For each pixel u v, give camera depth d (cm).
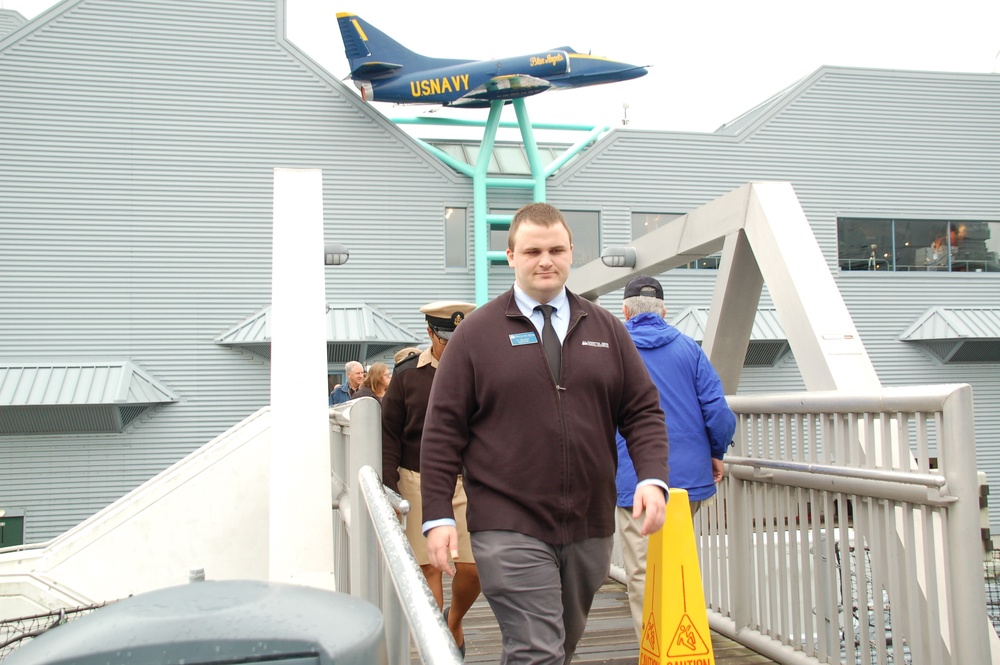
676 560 268
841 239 2141
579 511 239
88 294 1758
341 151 1902
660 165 2070
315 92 1905
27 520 1677
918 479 282
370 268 1889
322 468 418
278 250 457
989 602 438
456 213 1959
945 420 276
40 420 1677
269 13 1894
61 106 1786
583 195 2031
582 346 243
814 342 417
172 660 93
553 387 238
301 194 473
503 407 238
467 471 245
